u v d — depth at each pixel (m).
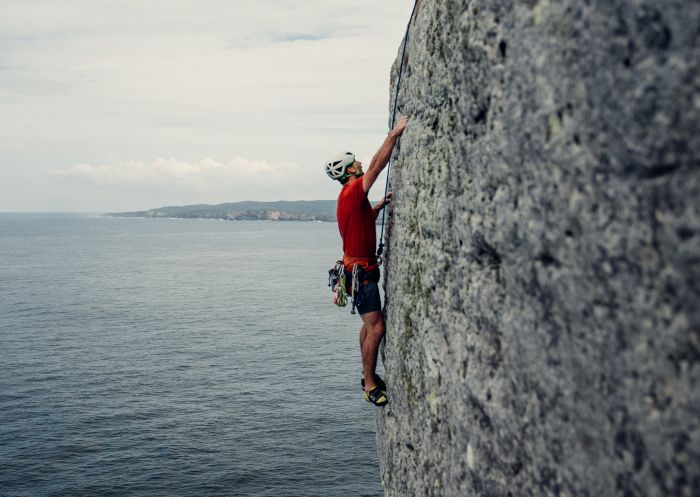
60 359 57.81
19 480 33.38
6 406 44.44
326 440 39.09
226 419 42.56
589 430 2.52
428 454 4.79
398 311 5.62
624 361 2.26
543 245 2.80
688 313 1.94
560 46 2.59
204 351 61.78
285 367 55.59
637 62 2.11
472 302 3.76
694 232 1.90
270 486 33.22
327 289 116.44
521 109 2.96
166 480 33.66
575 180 2.51
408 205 5.43
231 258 197.25
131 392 48.19
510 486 3.33
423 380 4.90
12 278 130.12
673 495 2.04
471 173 3.70
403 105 5.96
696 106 1.87
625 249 2.22
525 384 3.10
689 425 1.95
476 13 3.45
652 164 2.06
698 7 1.85
